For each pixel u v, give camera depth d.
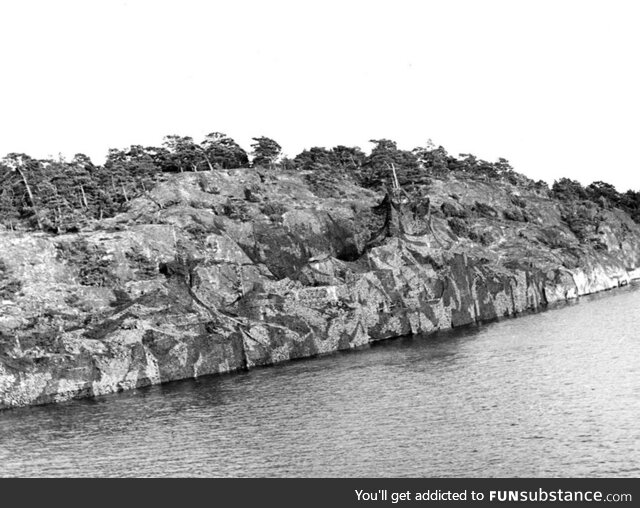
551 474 63.22
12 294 123.88
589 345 115.44
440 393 92.19
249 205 171.38
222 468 71.50
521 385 92.44
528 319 152.38
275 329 128.38
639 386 86.62
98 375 110.44
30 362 107.75
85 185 176.50
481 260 174.75
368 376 106.06
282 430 82.12
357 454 72.00
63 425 92.00
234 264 142.00
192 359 118.25
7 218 161.25
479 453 69.19
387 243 155.12
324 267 143.50
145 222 157.38
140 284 132.12
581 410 79.19
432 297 150.50
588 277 199.12
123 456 77.56
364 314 140.75
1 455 80.81
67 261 135.00
